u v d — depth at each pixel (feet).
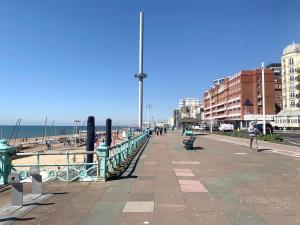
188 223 23.90
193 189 35.40
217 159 64.08
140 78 144.15
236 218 25.05
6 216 26.13
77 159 113.70
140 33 142.41
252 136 85.46
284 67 412.16
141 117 145.07
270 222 24.08
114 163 50.03
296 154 73.36
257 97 445.78
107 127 81.30
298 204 29.12
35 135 483.51
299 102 391.65
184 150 86.28
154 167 52.65
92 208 28.14
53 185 38.24
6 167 40.27
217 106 592.19
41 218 25.53
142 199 31.09
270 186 37.01
